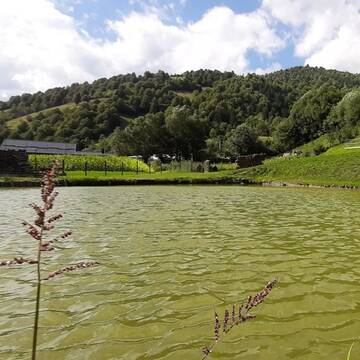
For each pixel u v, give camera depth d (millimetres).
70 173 58438
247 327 7062
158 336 6734
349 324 7203
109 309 7906
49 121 178750
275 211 22469
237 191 39219
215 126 167000
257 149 127250
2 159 53438
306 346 6375
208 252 12422
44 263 11180
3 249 12805
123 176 56281
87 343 6488
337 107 117375
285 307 7984
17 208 23391
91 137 166375
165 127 112688
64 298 8523
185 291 8930
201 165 76812
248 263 11188
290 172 58125
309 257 11836
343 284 9391
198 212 21781
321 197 32406
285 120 143125
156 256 11914
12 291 8961
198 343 6469
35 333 2922
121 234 15156
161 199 29766
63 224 17422
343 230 16203
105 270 10500
